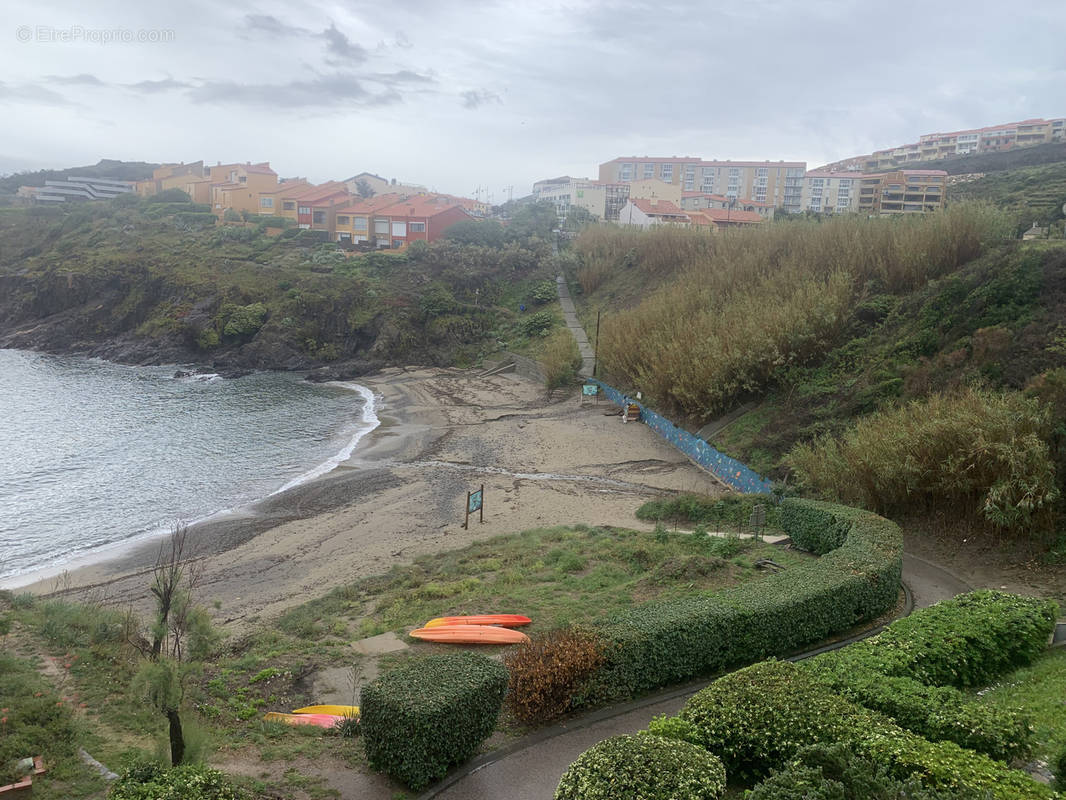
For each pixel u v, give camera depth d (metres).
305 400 56.50
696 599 13.27
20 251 95.25
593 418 47.47
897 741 7.83
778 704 8.78
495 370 65.44
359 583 21.06
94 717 10.89
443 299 75.44
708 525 24.98
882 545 16.77
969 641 11.31
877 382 32.16
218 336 72.12
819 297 39.53
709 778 7.27
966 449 20.52
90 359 71.38
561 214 126.50
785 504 21.69
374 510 30.86
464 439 44.00
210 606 20.95
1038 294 29.28
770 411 36.91
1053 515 19.08
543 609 16.05
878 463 22.38
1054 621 12.58
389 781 9.09
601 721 10.73
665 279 67.94
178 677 8.97
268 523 29.58
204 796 7.30
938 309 33.34
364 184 168.00
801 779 6.88
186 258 83.00
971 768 7.27
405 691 9.27
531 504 31.03
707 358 39.78
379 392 60.09
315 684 12.73
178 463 38.81
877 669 10.03
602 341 55.81
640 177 150.38
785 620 12.98
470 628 14.72
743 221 92.94
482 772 9.34
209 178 122.88
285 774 9.18
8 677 11.71
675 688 11.82
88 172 160.00
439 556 23.59
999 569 18.91
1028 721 8.70
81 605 17.72
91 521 30.11
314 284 76.44
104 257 82.62
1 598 17.33
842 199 119.38
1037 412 20.81
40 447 41.09
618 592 16.81
